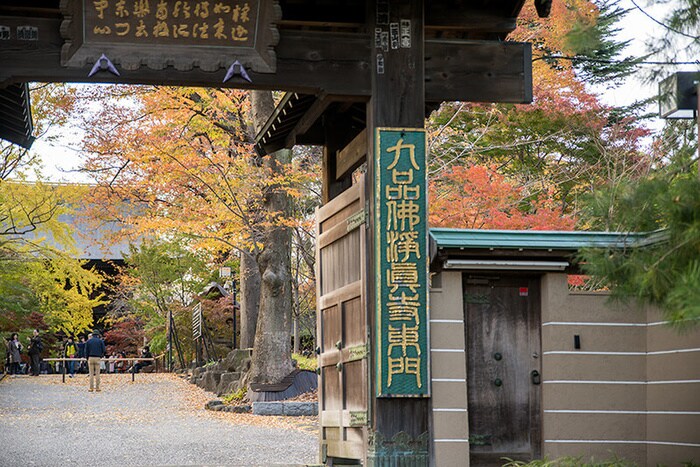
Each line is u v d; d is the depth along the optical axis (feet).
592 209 20.08
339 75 27.71
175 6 25.89
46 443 44.16
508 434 28.86
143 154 54.54
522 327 29.45
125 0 25.66
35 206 71.82
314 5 28.99
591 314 29.17
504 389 29.09
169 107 56.59
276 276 62.08
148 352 102.12
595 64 69.10
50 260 91.76
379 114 27.76
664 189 18.62
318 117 34.50
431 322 28.35
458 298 28.63
